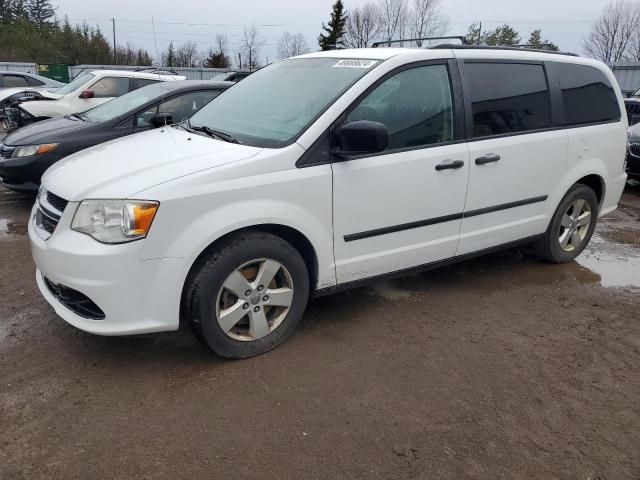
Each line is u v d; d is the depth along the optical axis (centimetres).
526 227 448
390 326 372
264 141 327
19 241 527
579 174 469
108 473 233
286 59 433
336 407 282
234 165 298
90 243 279
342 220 337
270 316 335
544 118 438
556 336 366
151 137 375
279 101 364
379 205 349
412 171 358
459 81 385
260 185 302
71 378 300
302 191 316
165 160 310
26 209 646
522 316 395
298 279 331
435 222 382
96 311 290
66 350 328
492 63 407
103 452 245
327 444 255
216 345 310
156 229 278
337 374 311
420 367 322
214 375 307
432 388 301
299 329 363
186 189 284
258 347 325
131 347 333
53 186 313
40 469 234
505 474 240
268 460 243
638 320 394
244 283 311
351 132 308
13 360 315
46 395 284
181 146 336
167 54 4425
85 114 703
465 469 242
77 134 620
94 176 303
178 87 685
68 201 291
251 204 300
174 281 288
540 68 439
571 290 446
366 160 339
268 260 315
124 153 336
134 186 283
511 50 427
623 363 334
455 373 317
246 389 295
